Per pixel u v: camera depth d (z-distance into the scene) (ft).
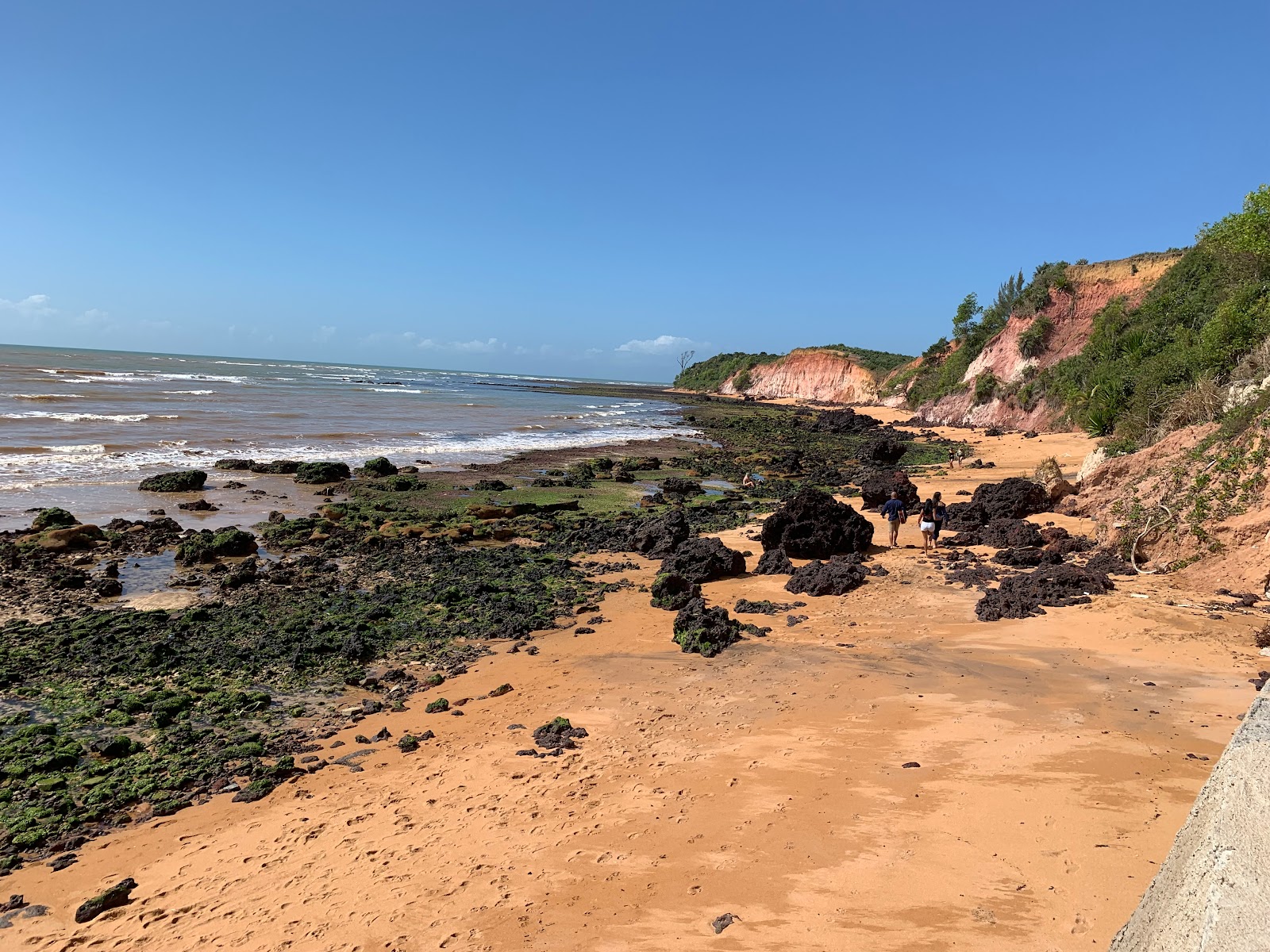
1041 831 17.37
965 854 16.83
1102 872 15.39
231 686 32.12
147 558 51.03
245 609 41.55
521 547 58.03
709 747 24.79
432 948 15.53
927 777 20.94
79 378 207.31
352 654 35.29
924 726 24.66
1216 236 110.32
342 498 74.64
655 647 35.81
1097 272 160.66
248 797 23.47
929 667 30.60
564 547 58.08
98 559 50.11
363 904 17.42
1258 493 40.78
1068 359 142.10
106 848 21.21
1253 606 35.04
